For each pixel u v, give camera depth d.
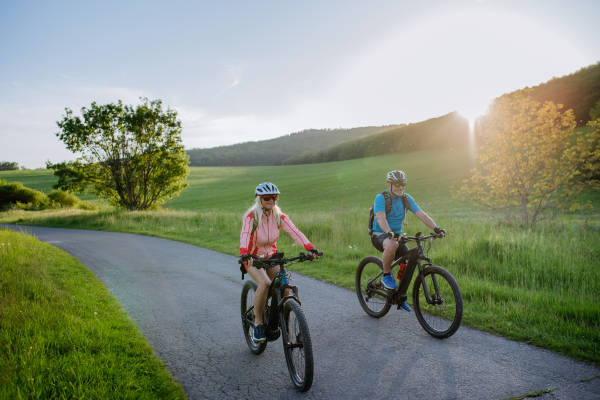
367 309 4.86
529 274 6.03
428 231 10.55
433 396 2.82
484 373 3.13
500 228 10.38
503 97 12.61
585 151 11.43
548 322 4.10
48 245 10.74
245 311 3.99
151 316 4.93
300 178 66.25
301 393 2.95
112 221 19.20
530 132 12.12
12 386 2.76
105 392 2.81
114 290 6.24
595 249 7.23
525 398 2.73
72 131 27.14
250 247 3.44
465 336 3.92
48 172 85.69
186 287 6.43
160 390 2.96
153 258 9.26
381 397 2.84
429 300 4.08
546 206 12.15
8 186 45.53
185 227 15.60
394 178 4.33
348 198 38.94
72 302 4.94
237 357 3.68
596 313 4.17
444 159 54.12
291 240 10.59
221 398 2.90
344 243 9.87
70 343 3.63
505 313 4.46
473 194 13.67
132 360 3.45
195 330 4.43
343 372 3.27
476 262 6.83
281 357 3.68
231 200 46.00
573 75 48.59
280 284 3.29
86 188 29.88
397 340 3.93
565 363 3.24
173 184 31.27
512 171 12.48
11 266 6.86
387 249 4.33
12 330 3.84
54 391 2.76
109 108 28.25
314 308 5.12
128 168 29.20
